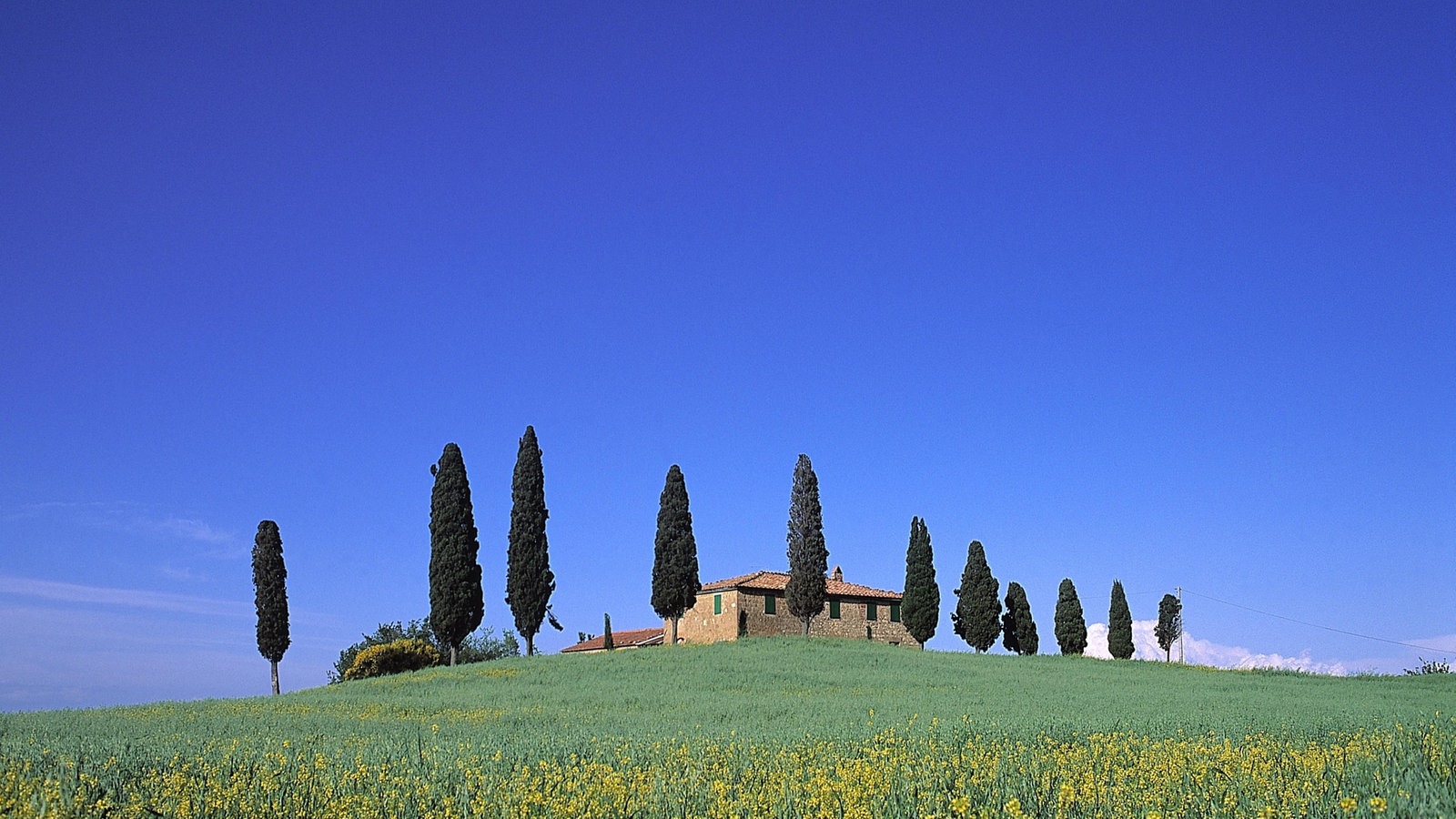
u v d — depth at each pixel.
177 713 29.84
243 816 11.41
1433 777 12.39
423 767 14.53
